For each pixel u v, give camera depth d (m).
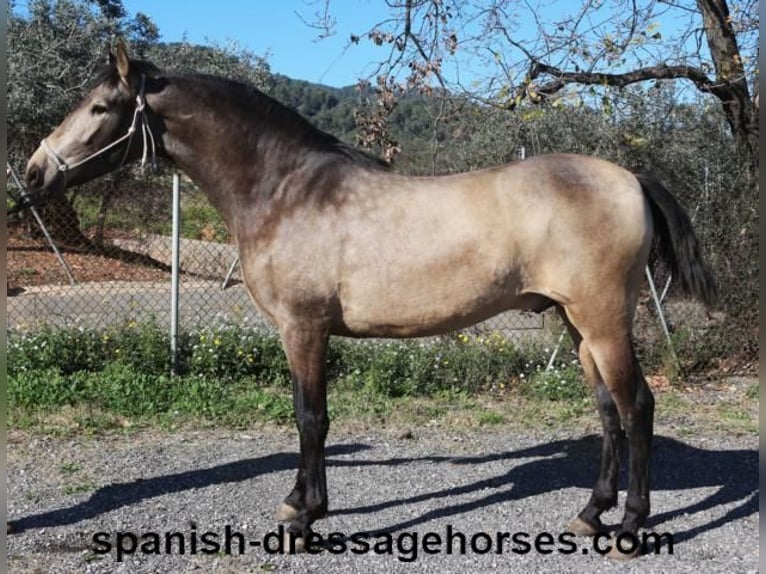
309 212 3.89
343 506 4.54
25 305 10.49
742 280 8.10
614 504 4.14
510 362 7.53
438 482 4.97
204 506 4.51
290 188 3.94
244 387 7.11
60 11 16.39
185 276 13.17
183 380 6.99
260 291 3.98
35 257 13.83
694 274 3.93
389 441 5.89
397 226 3.82
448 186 3.93
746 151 8.44
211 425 6.14
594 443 5.84
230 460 5.34
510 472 5.18
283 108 4.07
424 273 3.80
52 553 3.84
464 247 3.78
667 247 4.01
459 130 8.73
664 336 7.97
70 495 4.64
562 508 4.54
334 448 5.70
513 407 6.85
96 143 4.02
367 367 7.41
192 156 4.07
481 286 3.82
